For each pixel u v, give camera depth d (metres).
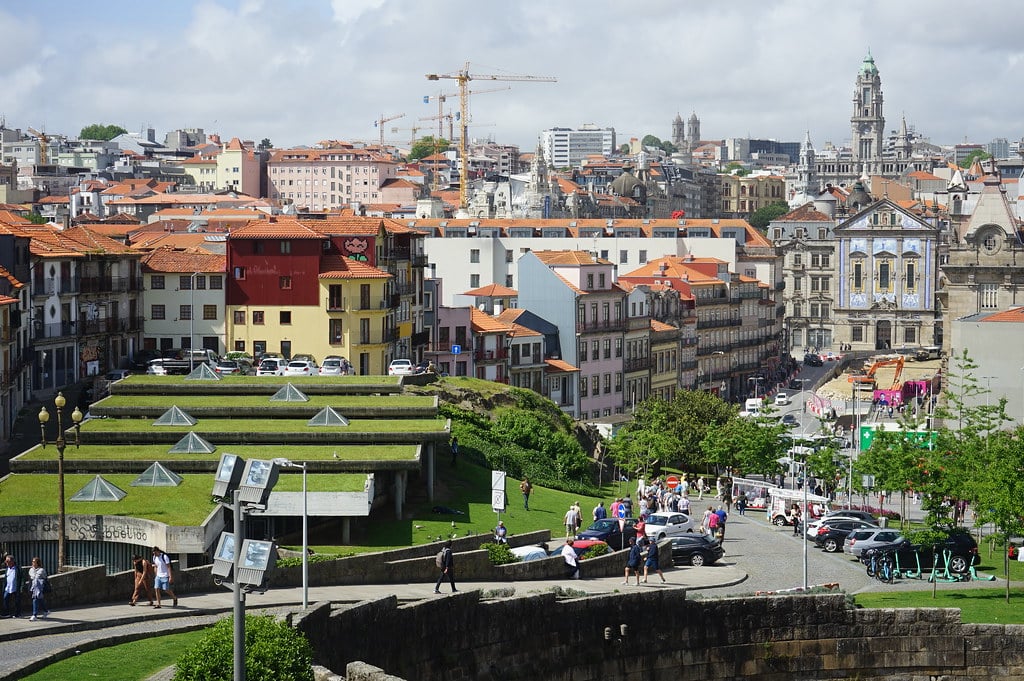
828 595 78.44
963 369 147.62
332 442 102.56
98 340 154.12
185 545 77.81
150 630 61.16
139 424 104.69
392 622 64.00
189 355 156.12
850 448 170.75
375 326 163.50
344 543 90.06
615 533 95.38
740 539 108.69
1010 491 90.56
